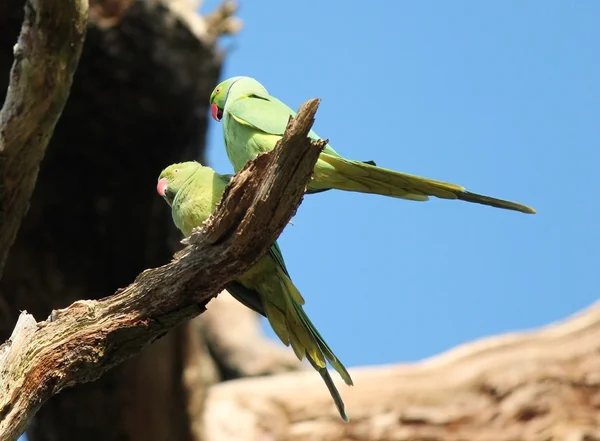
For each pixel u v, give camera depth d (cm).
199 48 1125
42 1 618
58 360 506
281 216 470
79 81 1102
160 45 1099
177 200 619
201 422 1145
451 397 1331
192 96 1151
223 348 1700
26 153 670
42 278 1134
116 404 1106
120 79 1109
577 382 1300
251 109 627
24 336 512
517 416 1285
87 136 1143
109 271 1168
